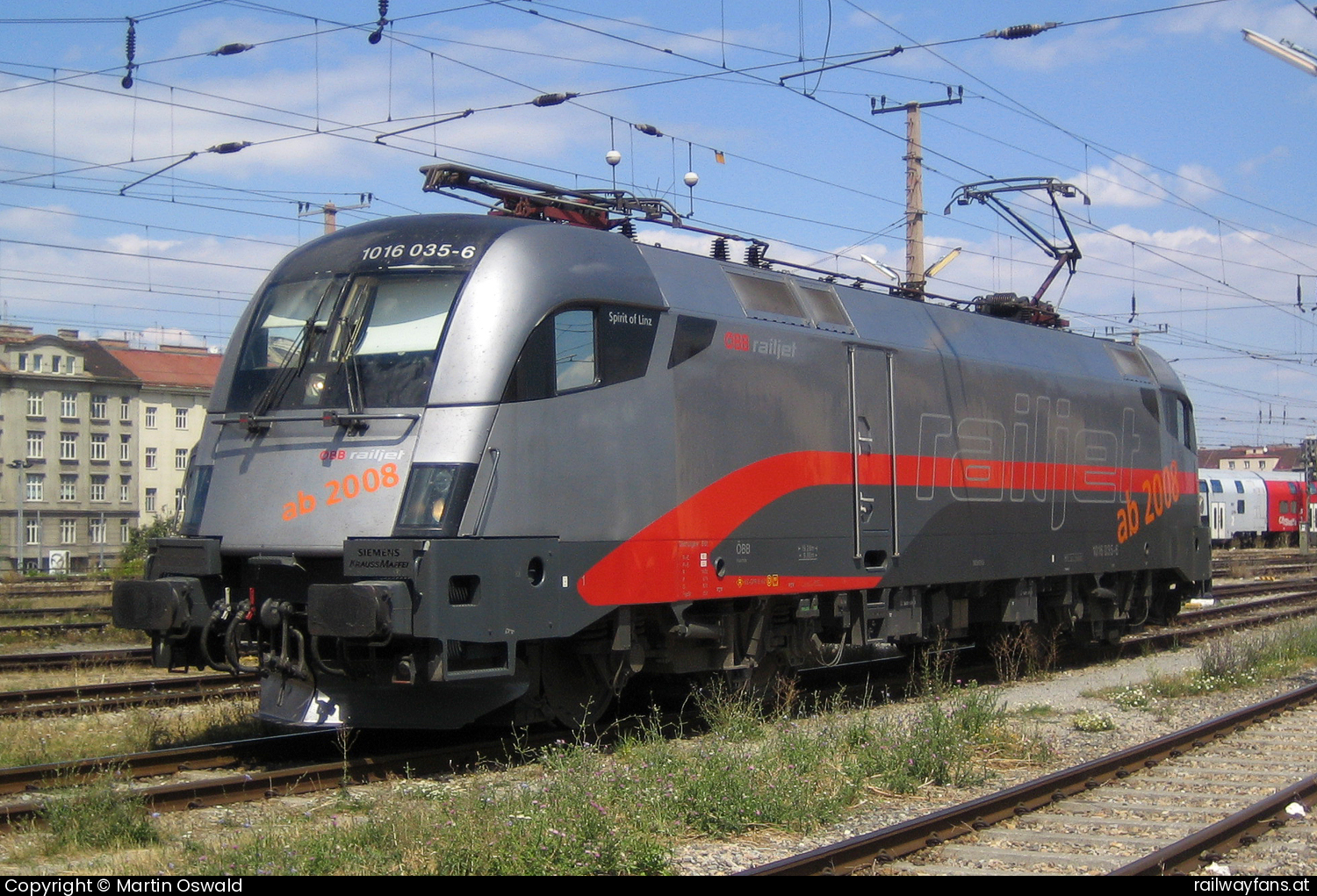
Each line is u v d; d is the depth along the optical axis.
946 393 14.32
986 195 20.28
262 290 10.71
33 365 60.56
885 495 13.30
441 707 9.80
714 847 7.61
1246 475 62.00
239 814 8.10
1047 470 16.00
